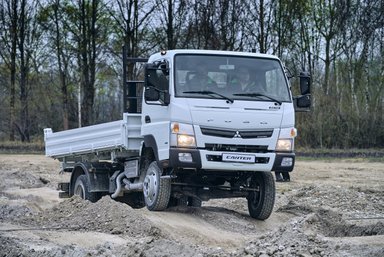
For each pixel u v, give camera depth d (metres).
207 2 42.50
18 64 50.78
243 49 43.69
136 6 43.41
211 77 13.93
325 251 11.03
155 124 14.21
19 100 52.19
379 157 35.44
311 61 46.72
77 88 50.28
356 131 39.88
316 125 40.28
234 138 13.70
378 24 45.16
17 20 48.88
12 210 16.55
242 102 13.81
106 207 14.03
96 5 45.03
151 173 14.64
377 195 19.17
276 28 45.38
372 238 12.05
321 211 15.10
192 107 13.61
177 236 12.73
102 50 46.44
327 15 46.66
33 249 11.24
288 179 14.23
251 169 13.79
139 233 12.79
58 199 19.00
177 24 42.84
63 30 47.59
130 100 16.06
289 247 11.26
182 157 13.52
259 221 15.01
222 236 13.18
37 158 36.50
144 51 43.88
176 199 15.70
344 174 27.14
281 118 13.98
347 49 45.19
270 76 14.24
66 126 48.12
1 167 30.41
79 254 10.86
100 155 16.66
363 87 41.88
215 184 15.08
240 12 43.12
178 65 13.89
